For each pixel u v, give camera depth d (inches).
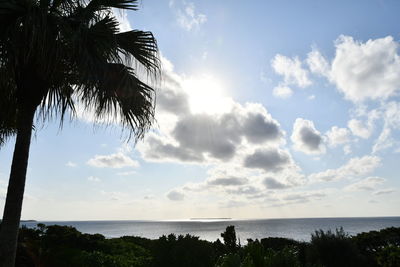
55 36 170.6
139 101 205.8
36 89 178.5
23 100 177.5
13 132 245.4
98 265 283.0
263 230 4613.7
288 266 182.7
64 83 192.4
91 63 177.0
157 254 209.3
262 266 177.3
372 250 478.0
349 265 363.6
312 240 388.2
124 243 486.6
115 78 195.5
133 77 204.2
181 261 205.9
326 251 369.1
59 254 293.7
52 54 171.3
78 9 190.5
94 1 200.1
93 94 182.7
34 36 161.2
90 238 473.4
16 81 180.9
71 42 171.0
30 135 176.6
